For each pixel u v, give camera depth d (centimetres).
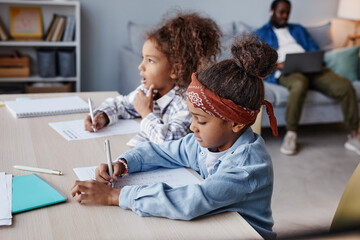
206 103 79
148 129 118
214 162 90
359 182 89
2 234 66
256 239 68
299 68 303
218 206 75
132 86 312
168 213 73
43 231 68
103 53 357
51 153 104
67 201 79
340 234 19
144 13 354
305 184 233
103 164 91
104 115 130
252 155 83
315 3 400
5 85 333
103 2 343
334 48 417
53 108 141
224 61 82
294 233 21
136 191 77
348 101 299
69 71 330
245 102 79
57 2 314
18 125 125
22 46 336
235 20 378
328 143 305
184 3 360
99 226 70
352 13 387
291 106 286
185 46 125
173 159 100
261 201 82
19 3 321
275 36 342
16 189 82
